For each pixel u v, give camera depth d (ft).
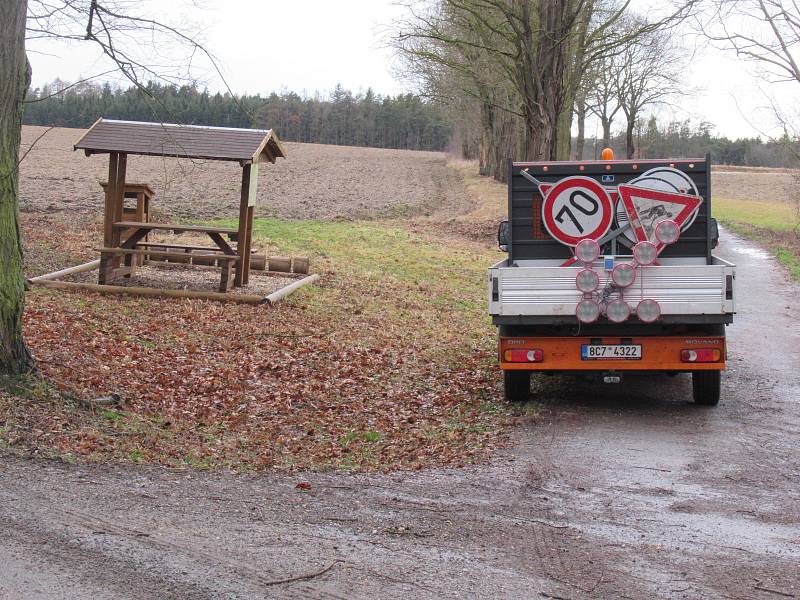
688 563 17.10
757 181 270.46
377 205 155.74
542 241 36.17
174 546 16.85
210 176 179.32
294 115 392.06
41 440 23.49
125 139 50.44
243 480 22.63
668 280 30.73
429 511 20.40
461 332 50.96
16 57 26.40
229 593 14.76
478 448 27.30
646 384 38.32
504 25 77.66
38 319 40.32
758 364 43.65
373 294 60.85
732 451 27.02
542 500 21.67
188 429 28.09
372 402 34.19
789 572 16.69
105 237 53.11
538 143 76.95
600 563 17.01
